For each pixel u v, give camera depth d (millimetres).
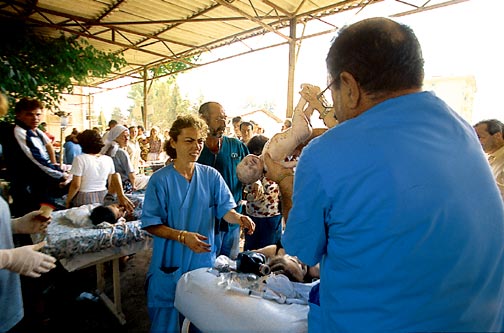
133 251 2256
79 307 2504
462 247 600
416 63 688
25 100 2832
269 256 1530
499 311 694
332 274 727
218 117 2098
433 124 659
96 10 6328
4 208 1192
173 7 5941
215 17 6242
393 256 605
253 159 1578
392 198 595
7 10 6543
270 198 2574
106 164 2828
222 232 1919
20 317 1274
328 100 1258
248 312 1081
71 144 5785
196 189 1628
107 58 7895
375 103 708
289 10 5340
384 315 627
